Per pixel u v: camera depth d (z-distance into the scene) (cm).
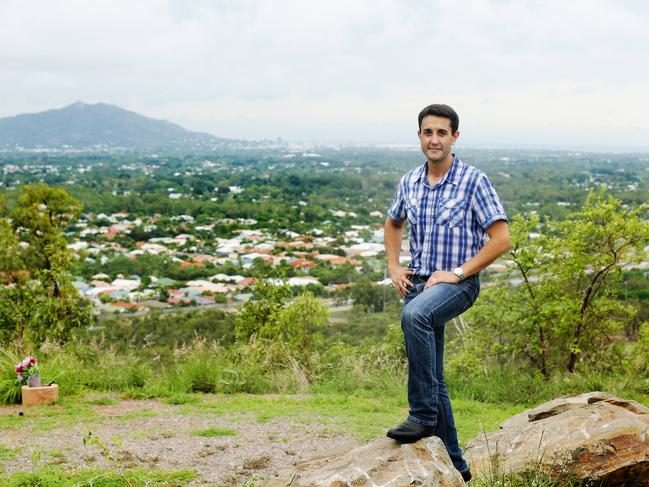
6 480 481
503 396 872
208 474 518
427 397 348
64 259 2080
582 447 400
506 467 416
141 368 939
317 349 1164
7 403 790
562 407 480
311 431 664
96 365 973
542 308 1037
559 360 1099
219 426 683
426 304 338
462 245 351
